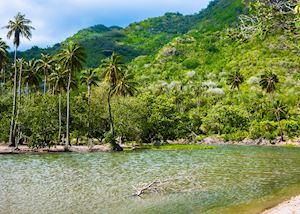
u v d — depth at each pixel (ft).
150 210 68.90
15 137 252.01
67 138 252.42
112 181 105.19
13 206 72.64
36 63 319.68
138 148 273.13
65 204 74.28
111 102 318.24
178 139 397.39
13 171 127.13
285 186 96.22
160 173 124.16
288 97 506.48
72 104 301.22
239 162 167.53
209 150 262.06
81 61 274.77
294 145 342.85
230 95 554.87
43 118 245.86
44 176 115.34
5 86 339.98
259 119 427.33
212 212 66.80
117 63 281.54
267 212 65.16
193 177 113.50
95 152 230.68
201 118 452.35
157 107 361.30
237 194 84.53
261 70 636.89
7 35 251.19
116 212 67.51
